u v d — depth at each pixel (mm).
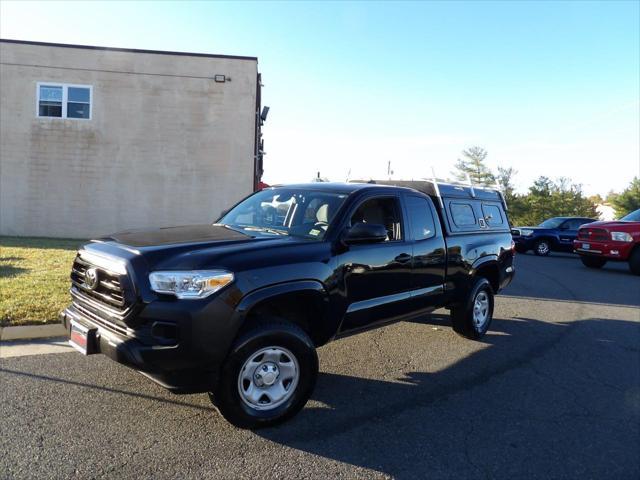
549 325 7219
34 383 4141
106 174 17359
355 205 4398
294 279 3637
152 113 17500
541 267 15102
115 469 2947
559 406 4238
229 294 3270
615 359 5660
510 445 3504
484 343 6117
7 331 5223
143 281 3188
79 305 3826
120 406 3801
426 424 3783
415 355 5500
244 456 3184
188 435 3410
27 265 8992
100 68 17141
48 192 17094
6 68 16625
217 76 17672
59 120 17031
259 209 4938
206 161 17828
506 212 7340
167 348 3098
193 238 3852
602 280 12281
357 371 4910
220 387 3324
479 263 6035
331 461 3182
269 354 3523
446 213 5762
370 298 4445
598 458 3365
